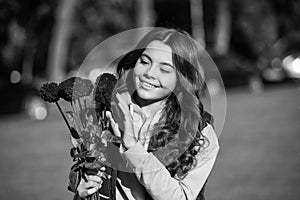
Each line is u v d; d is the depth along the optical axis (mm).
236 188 10117
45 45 42469
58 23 37281
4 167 12953
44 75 43031
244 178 10906
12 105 30031
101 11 44875
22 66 43062
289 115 21234
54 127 20812
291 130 17156
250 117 21172
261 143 14961
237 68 39125
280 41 58188
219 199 9352
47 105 26016
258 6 56656
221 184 10422
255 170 11602
